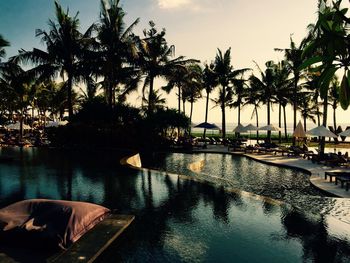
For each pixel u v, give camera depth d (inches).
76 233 205.0
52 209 217.3
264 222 266.2
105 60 1021.8
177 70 1212.5
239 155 991.0
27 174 483.2
